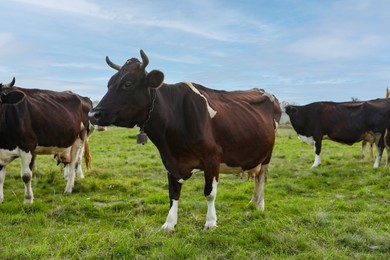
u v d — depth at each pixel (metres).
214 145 5.43
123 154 15.88
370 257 4.48
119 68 5.41
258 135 6.12
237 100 6.27
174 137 5.29
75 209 6.79
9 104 7.18
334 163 12.77
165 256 4.46
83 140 9.48
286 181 9.76
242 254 4.59
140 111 5.06
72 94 9.03
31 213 6.64
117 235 4.98
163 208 6.86
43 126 7.73
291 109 12.91
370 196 8.04
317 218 5.83
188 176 5.65
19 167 11.78
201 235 5.33
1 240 5.16
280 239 4.93
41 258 4.44
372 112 11.83
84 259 4.42
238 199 8.10
